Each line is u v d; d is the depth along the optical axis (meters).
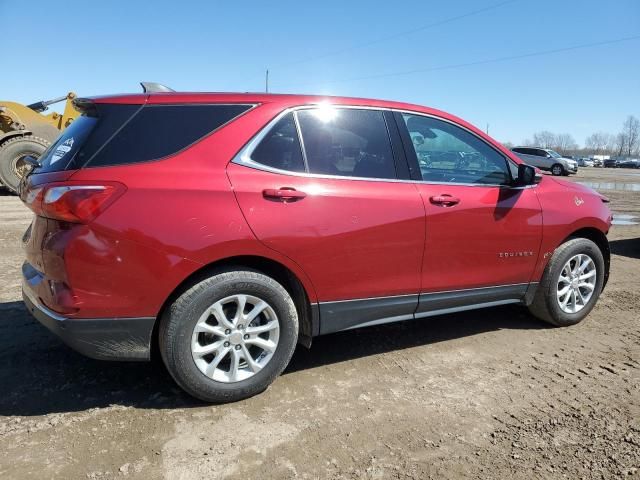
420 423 2.97
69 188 2.70
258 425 2.90
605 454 2.71
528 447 2.76
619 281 6.16
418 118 3.80
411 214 3.51
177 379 2.95
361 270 3.38
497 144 4.14
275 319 3.16
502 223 3.96
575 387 3.44
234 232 2.93
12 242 7.24
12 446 2.63
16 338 3.94
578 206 4.44
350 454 2.66
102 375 3.42
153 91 3.31
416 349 4.03
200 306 2.91
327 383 3.42
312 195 3.18
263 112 3.19
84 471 2.46
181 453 2.62
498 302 4.18
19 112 13.52
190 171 2.91
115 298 2.76
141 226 2.75
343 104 3.49
